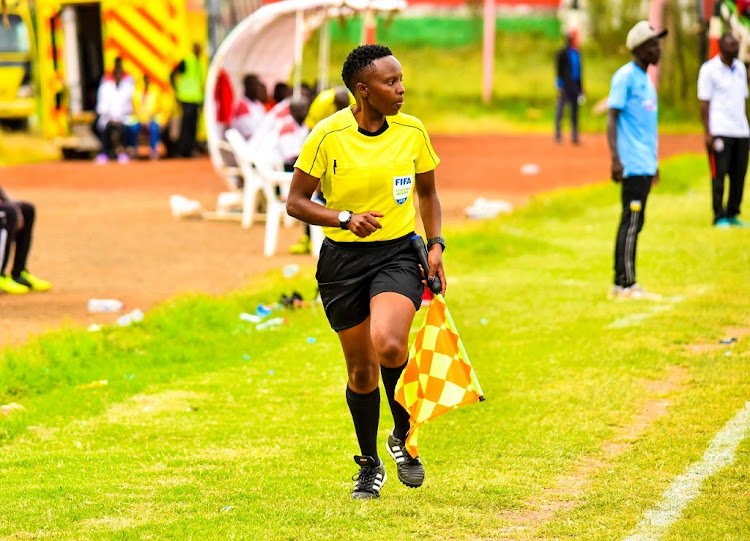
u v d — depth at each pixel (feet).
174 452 50.70
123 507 42.96
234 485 45.83
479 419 54.65
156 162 216.13
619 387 59.21
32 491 44.91
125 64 221.46
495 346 69.67
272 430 54.29
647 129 82.84
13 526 40.81
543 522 40.78
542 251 108.88
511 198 154.30
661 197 147.95
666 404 56.08
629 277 83.87
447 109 317.83
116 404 59.41
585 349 67.72
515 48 369.09
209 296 85.15
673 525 39.70
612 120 83.25
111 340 72.59
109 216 139.33
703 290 86.58
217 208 147.43
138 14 219.20
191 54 223.30
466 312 80.02
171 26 220.84
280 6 137.59
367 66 40.50
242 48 147.84
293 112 113.09
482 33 376.89
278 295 85.97
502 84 343.05
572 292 86.99
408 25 376.89
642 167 82.84
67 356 67.77
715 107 118.32
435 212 44.11
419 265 42.57
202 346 72.74
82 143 229.04
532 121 309.22
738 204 121.49
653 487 43.96
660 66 322.55
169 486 45.68
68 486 45.65
